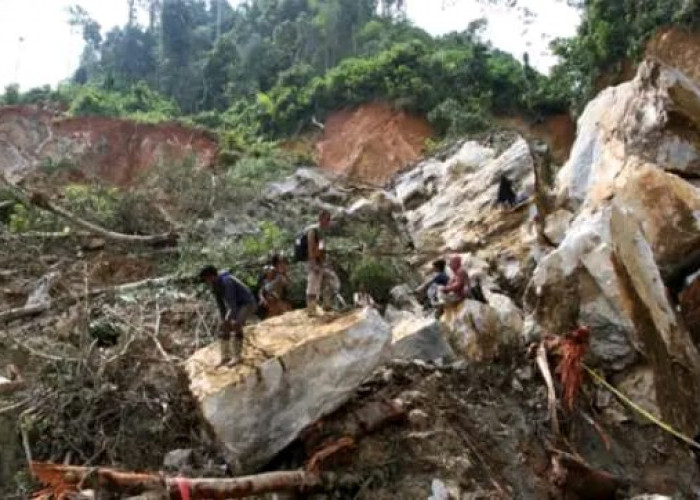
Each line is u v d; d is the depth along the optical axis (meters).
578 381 8.87
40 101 39.69
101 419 8.01
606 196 12.08
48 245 13.89
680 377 9.92
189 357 8.90
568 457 7.68
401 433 7.57
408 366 8.77
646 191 11.73
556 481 7.60
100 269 13.07
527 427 8.43
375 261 12.52
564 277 9.99
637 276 10.20
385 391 8.29
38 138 28.38
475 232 14.42
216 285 7.70
